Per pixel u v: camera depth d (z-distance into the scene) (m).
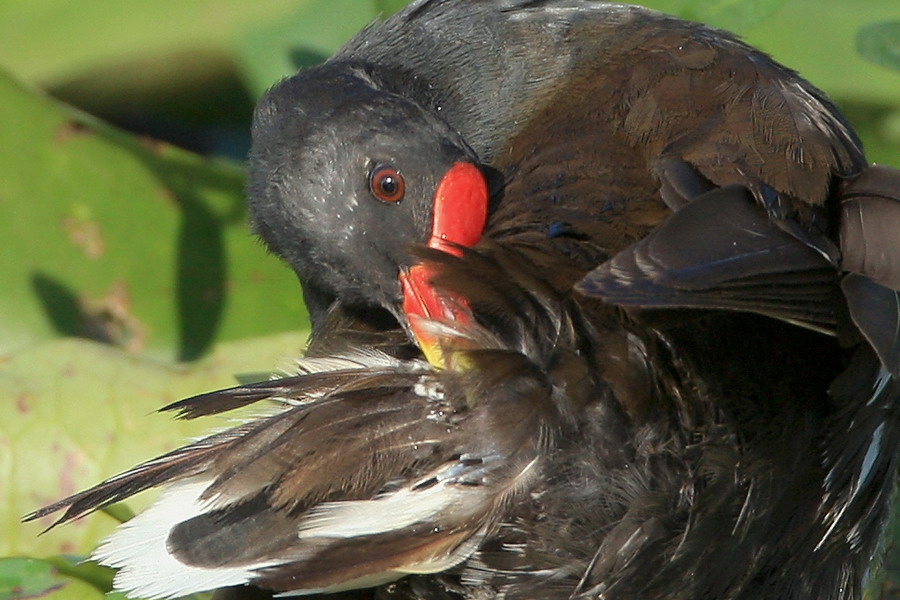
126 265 3.33
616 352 3.13
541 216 3.15
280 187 3.20
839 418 3.15
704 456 3.14
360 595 3.16
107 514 3.24
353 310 3.20
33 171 3.33
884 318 3.11
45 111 3.32
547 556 3.14
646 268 3.09
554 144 3.17
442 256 3.13
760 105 3.17
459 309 3.14
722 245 3.10
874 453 3.16
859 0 3.35
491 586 3.14
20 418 3.26
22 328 3.33
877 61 3.28
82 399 3.27
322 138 3.20
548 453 3.13
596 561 3.14
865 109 3.33
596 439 3.13
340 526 3.12
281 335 3.28
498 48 3.22
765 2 3.29
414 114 3.20
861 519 3.17
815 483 3.15
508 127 3.22
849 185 3.15
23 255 3.33
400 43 3.23
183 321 3.32
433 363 3.14
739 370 3.14
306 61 3.34
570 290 3.13
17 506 3.26
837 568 3.17
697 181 3.13
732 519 3.14
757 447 3.14
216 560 3.12
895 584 3.22
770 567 3.15
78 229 3.33
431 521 3.12
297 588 3.12
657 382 3.13
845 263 3.13
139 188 3.33
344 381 3.13
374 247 3.19
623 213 3.15
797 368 3.14
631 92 3.18
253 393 3.13
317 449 3.12
